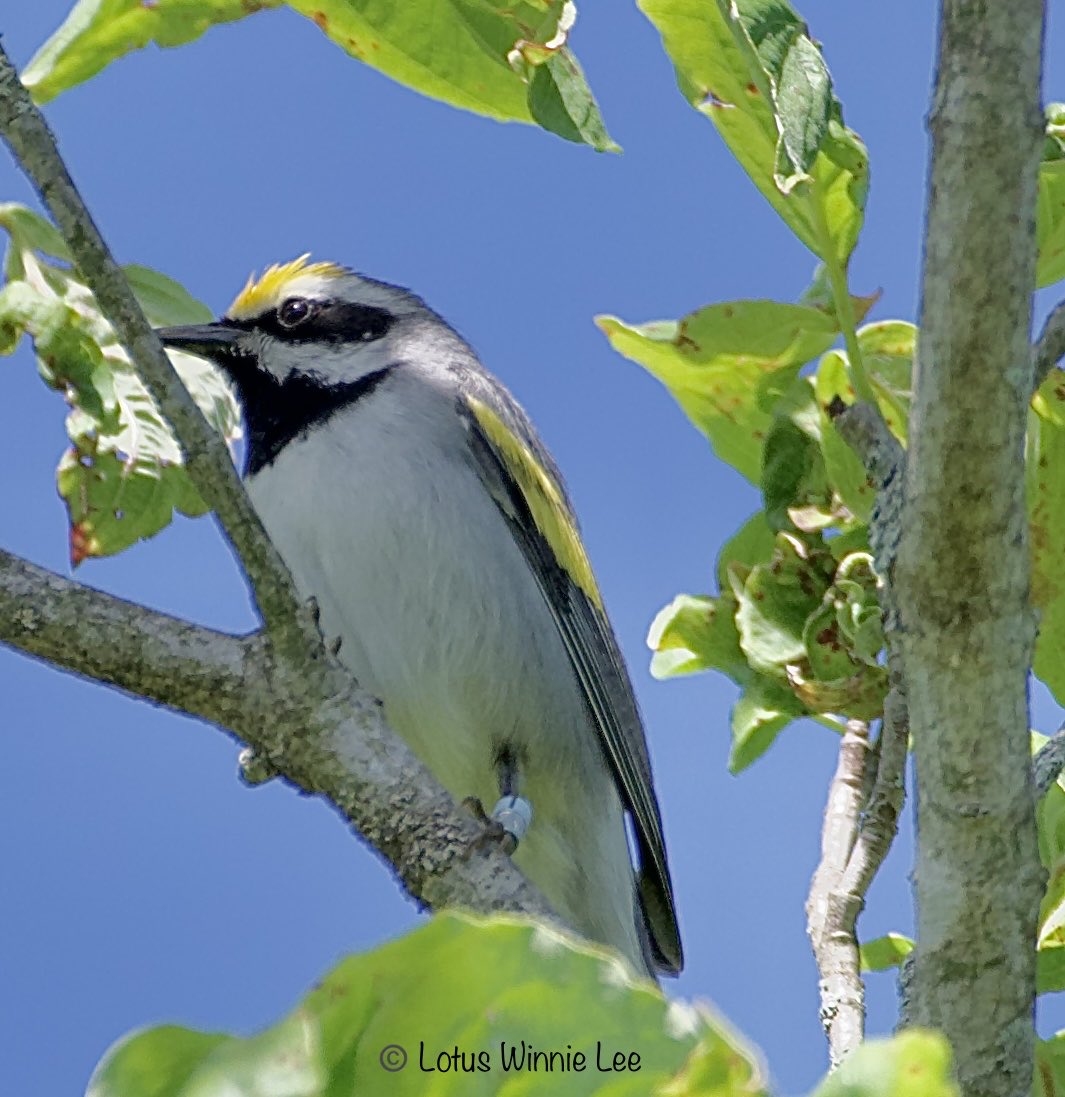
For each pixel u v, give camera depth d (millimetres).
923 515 6285
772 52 7762
